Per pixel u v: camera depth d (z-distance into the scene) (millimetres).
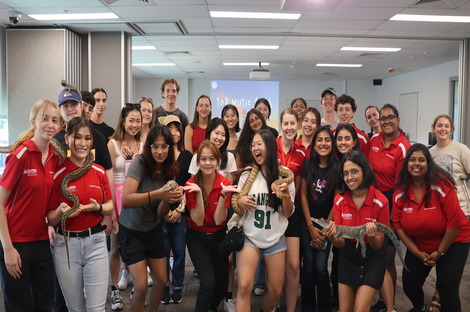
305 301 3289
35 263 2459
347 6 6082
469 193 4043
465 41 8305
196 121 4242
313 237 3162
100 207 2492
